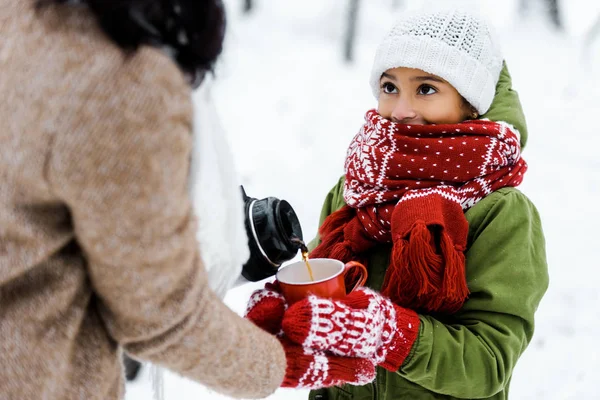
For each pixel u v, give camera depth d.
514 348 1.35
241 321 1.05
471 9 1.54
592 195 4.76
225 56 1.10
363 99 6.62
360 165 1.52
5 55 0.84
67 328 0.90
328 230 1.59
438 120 1.49
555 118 6.51
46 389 0.88
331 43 8.23
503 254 1.39
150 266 0.86
